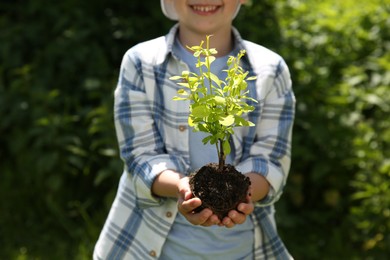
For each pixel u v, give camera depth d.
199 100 2.08
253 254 2.58
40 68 4.77
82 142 4.41
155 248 2.50
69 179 4.47
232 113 2.09
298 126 4.30
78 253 4.04
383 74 4.43
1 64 4.88
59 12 4.96
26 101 4.61
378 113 4.38
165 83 2.53
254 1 4.89
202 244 2.48
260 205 2.51
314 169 4.20
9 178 4.59
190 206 2.16
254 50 2.63
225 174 2.21
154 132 2.53
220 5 2.54
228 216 2.19
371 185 4.02
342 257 4.09
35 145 4.31
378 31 4.68
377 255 3.99
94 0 5.02
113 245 2.60
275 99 2.57
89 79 4.52
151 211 2.51
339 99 4.24
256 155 2.53
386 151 4.14
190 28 2.58
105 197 4.34
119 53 4.89
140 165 2.46
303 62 4.39
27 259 4.06
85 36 4.79
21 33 4.98
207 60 2.12
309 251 4.14
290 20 4.85
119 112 2.55
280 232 4.24
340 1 5.05
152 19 4.94
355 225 4.14
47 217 4.41
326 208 4.37
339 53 4.56
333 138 4.22
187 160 2.50
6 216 4.43
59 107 4.61
